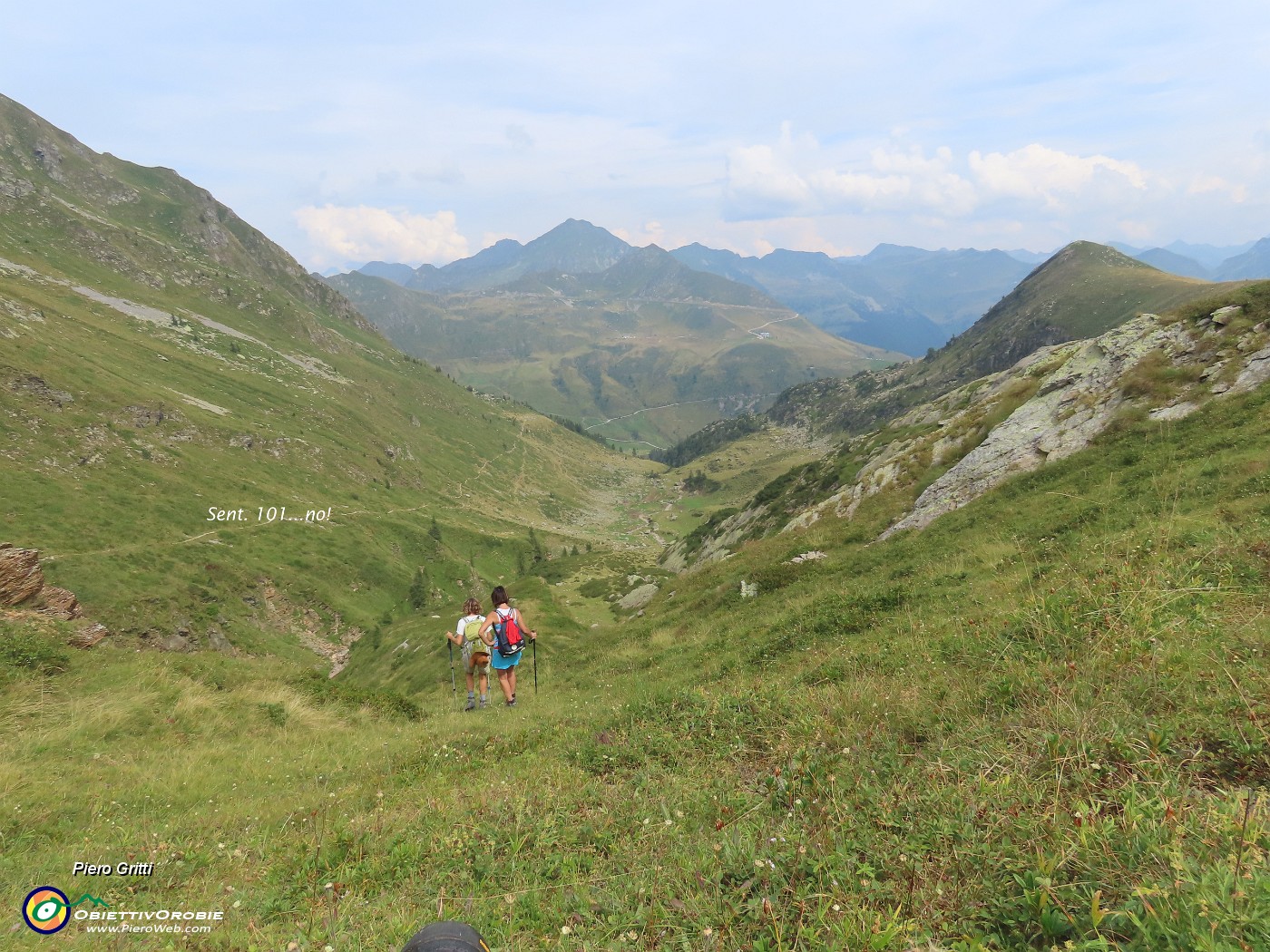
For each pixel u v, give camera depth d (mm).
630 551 179000
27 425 158250
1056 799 4242
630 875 4852
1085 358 33750
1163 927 2889
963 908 3598
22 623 16781
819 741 6973
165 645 120625
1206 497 15703
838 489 53750
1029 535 18562
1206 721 5035
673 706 9961
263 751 12711
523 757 9219
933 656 9195
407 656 62094
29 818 8312
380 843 6379
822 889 3994
